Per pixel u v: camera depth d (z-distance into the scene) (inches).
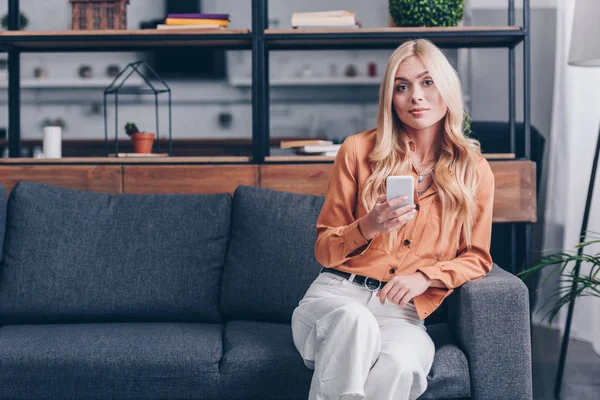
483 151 128.6
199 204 94.6
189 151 199.3
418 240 74.5
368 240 69.7
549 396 101.0
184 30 106.0
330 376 64.2
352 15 106.1
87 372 74.2
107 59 208.4
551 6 158.1
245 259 90.6
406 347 66.9
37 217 91.9
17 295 88.6
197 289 90.1
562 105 138.9
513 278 73.5
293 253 89.7
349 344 64.1
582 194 134.9
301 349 72.1
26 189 93.7
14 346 76.0
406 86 74.3
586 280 97.0
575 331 134.1
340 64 210.4
